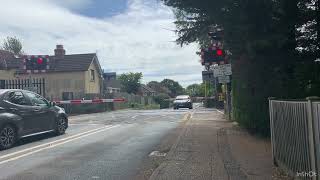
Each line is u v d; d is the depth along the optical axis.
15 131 13.92
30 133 14.84
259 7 12.05
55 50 51.41
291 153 8.06
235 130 16.27
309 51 12.72
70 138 15.66
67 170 9.97
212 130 16.92
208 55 21.27
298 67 12.46
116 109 46.12
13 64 41.22
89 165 10.51
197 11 13.51
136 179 9.04
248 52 12.31
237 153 11.34
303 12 12.54
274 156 9.56
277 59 12.45
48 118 15.95
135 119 24.22
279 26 12.30
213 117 24.36
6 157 11.84
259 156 10.85
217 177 8.77
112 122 22.30
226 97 23.36
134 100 58.31
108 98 45.50
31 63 26.33
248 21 12.11
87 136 16.16
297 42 12.73
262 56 12.39
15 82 34.62
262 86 13.33
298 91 12.43
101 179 9.08
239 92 16.44
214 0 12.39
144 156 11.70
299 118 7.43
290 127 8.09
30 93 15.41
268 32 12.16
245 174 8.89
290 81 12.73
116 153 12.21
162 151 12.45
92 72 50.44
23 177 9.30
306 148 7.03
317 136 6.43
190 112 31.14
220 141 13.66
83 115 31.47
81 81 48.03
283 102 8.59
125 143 14.16
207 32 15.20
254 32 12.12
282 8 12.25
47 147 13.53
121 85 80.12
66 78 48.28
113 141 14.66
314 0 12.52
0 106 13.70
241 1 12.16
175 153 11.56
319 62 12.41
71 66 48.53
